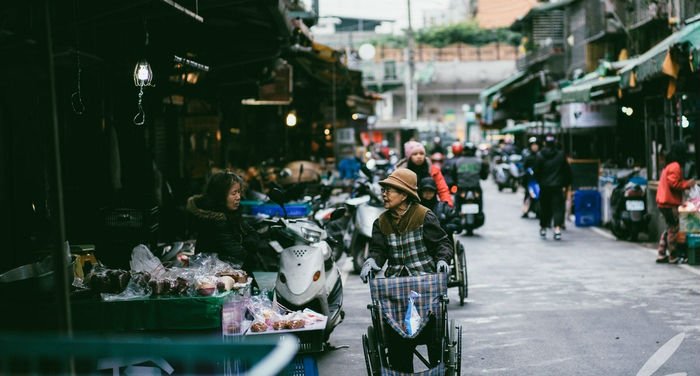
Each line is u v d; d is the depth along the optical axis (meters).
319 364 8.07
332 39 61.62
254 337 7.01
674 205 13.76
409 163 10.69
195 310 6.56
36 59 7.58
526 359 8.02
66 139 11.57
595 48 31.75
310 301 7.97
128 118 11.80
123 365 6.14
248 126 26.22
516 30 48.03
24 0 6.72
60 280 4.34
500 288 11.97
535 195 22.38
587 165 21.05
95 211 11.57
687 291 11.34
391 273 6.73
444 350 6.10
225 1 9.99
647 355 8.05
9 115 9.77
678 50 13.62
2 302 6.38
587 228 20.09
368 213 13.70
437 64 71.81
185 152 17.58
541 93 37.59
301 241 8.69
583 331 9.12
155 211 10.22
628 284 12.00
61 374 5.93
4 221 9.66
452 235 10.43
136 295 6.71
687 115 15.88
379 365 6.16
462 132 73.56
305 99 30.30
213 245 8.20
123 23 9.16
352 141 36.81
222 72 16.94
